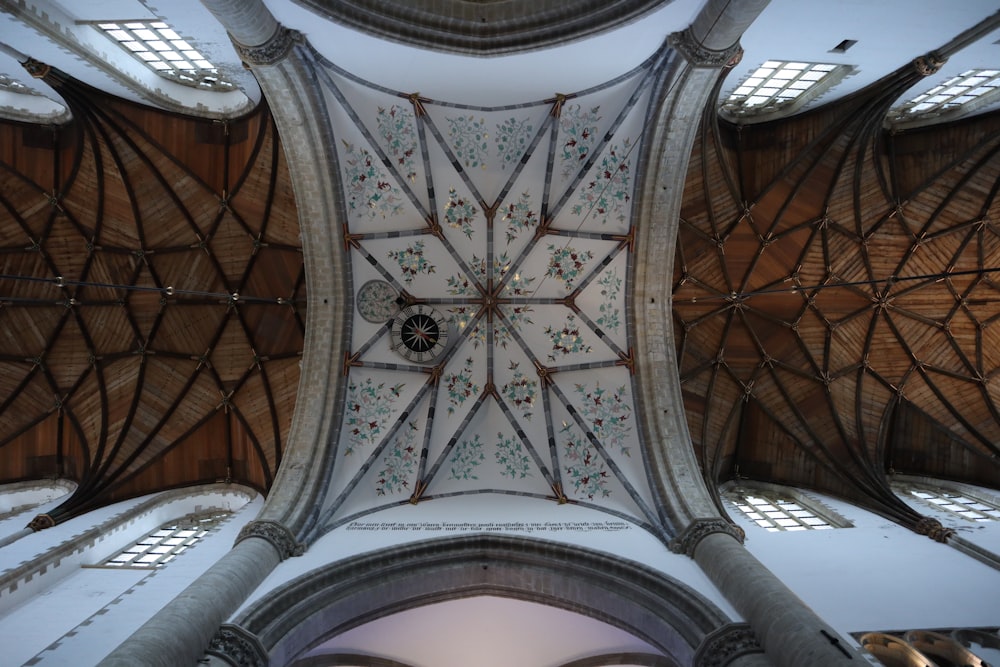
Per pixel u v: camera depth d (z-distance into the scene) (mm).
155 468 16422
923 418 16969
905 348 17219
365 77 12078
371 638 13602
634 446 13742
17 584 10891
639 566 10977
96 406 16734
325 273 14305
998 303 16953
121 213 16406
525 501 13961
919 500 15562
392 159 13625
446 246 14547
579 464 14039
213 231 16422
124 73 14398
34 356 16859
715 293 16672
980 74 14242
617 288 14562
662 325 14406
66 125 15812
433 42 11016
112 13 13070
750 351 17078
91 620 10320
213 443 16734
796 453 16828
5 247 16484
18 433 16688
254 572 10250
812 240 16812
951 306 17125
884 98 14516
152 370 16812
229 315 16625
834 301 17031
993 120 15430
